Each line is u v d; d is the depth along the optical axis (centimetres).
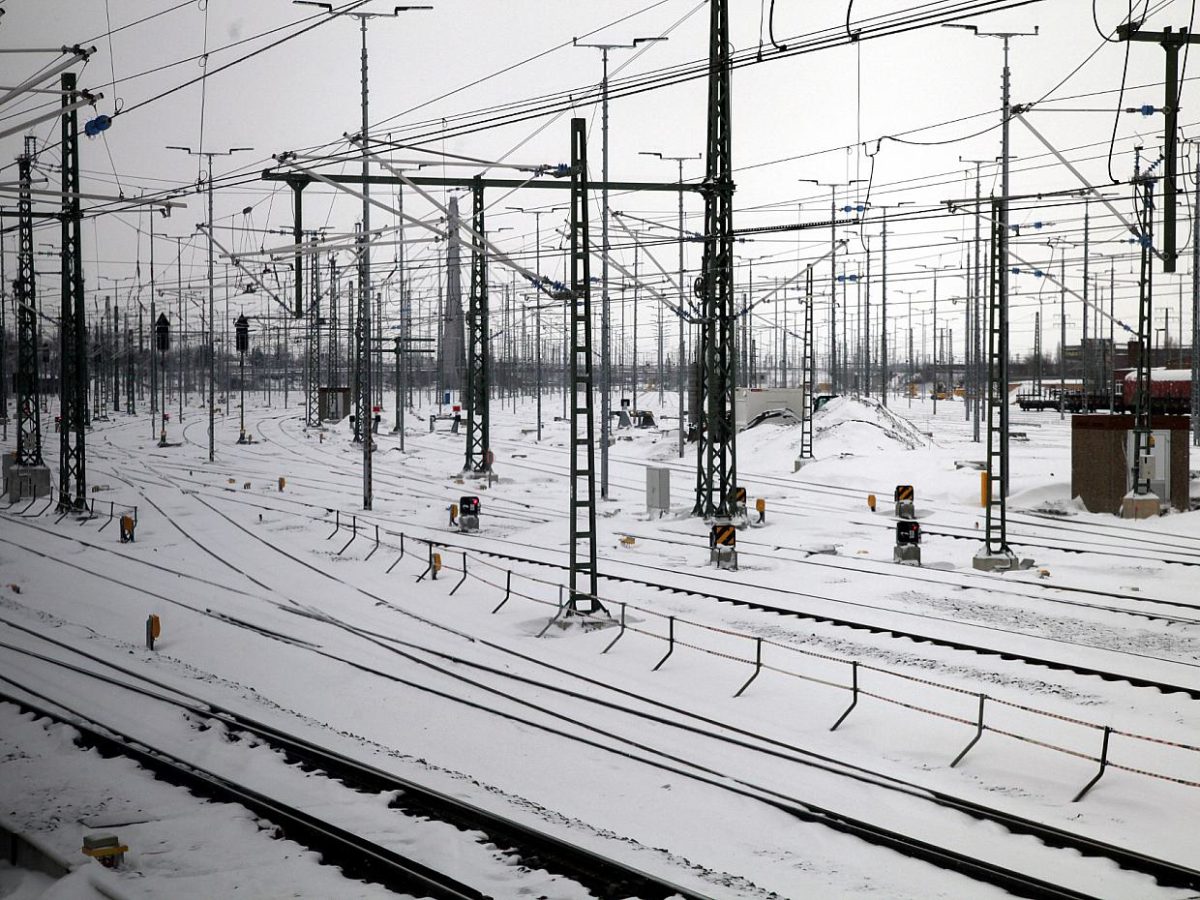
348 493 4962
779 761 1463
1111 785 1357
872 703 1714
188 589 2847
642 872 1100
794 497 4628
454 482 5291
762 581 2761
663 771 1427
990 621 2294
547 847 1184
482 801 1321
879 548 3309
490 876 1115
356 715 1730
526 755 1506
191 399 15050
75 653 2172
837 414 6431
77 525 4056
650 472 3984
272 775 1441
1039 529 3672
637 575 2892
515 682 1883
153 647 2230
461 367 9394
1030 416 9881
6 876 1187
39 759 1526
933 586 2661
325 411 10419
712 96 3306
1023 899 1054
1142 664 1923
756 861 1155
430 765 1467
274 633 2298
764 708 1714
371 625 2361
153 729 1662
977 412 6688
